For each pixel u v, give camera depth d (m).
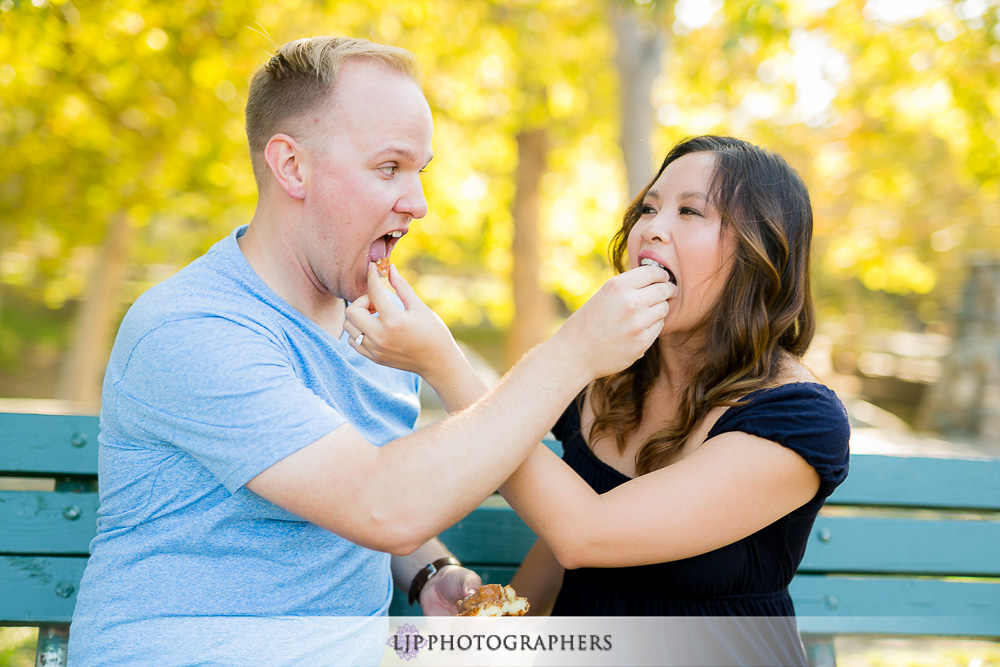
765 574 1.54
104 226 7.82
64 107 6.17
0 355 14.29
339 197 1.46
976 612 2.06
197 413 1.28
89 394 8.70
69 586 1.83
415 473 1.24
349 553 1.52
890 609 2.04
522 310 9.16
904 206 10.15
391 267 1.46
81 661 1.38
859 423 10.18
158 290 1.42
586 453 1.74
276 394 1.27
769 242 1.61
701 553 1.45
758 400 1.49
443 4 7.24
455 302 11.77
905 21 6.25
